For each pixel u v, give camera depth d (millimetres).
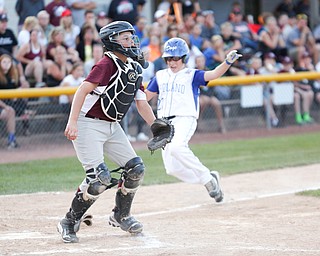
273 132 38125
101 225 17203
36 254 13898
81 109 14820
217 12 48156
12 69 31906
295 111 39812
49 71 33375
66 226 15195
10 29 33406
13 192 22281
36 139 33094
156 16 36719
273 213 18312
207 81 19891
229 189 22719
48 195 21734
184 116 20031
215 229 16375
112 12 37281
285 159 29109
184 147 19906
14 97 31047
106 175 14727
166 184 23891
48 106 32938
